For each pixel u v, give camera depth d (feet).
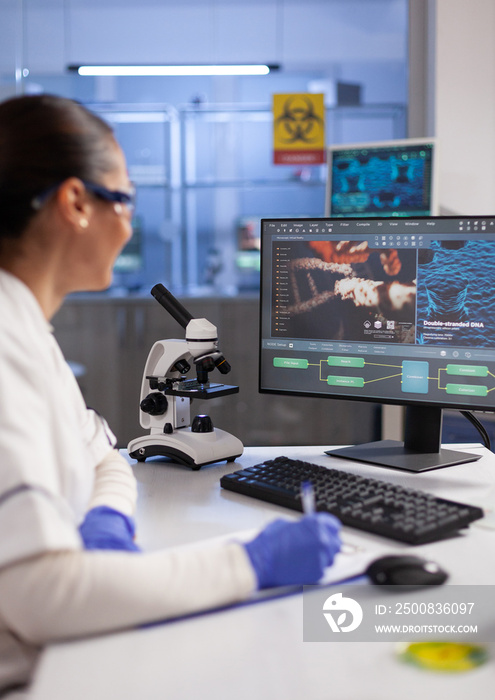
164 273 11.37
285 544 2.24
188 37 10.30
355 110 10.28
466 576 2.45
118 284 11.31
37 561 1.93
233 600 2.16
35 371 2.19
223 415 10.91
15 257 2.43
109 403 10.87
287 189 11.28
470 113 8.96
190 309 10.70
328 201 8.66
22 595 1.91
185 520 3.15
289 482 3.46
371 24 10.16
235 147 11.07
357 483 3.34
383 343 4.31
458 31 8.84
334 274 4.40
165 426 4.36
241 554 2.23
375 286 4.30
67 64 10.27
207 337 4.20
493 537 2.85
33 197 2.33
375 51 10.21
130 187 2.73
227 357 10.82
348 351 4.41
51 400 2.31
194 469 4.16
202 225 11.35
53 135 2.35
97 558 2.03
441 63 8.88
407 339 4.24
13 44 10.17
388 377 4.32
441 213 9.09
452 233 4.08
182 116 10.85
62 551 1.97
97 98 10.88
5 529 1.93
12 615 1.93
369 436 10.79
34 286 2.48
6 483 1.94
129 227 2.69
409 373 4.26
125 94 11.15
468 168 9.04
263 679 1.78
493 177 9.07
